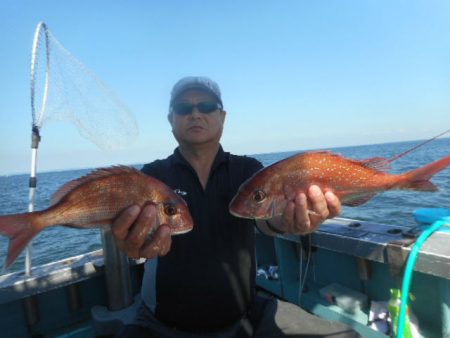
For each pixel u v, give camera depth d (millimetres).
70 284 1234
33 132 1139
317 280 1342
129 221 645
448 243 877
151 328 842
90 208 697
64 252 4082
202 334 824
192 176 917
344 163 777
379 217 3996
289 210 717
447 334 897
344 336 829
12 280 1093
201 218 871
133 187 700
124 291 1211
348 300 1133
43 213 677
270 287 1411
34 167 1149
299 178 761
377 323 1031
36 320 1171
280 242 1369
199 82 927
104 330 1143
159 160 1021
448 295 886
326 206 711
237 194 809
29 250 1147
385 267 1105
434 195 4891
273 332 856
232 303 840
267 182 775
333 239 1087
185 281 828
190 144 936
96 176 703
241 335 842
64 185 707
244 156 1025
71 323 1263
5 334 1133
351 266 1215
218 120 952
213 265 839
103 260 1248
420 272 897
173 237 858
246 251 891
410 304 997
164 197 709
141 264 1384
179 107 925
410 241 928
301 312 938
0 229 638
